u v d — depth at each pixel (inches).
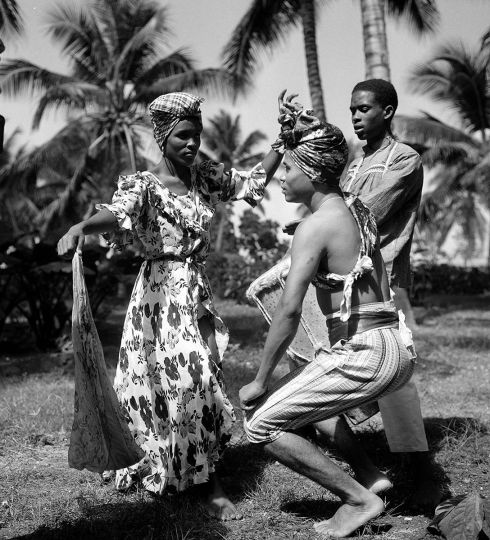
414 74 991.6
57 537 121.5
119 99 1043.9
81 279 114.8
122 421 114.8
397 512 133.8
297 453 117.6
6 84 949.8
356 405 117.2
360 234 116.7
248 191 151.2
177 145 135.0
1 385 286.4
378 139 152.2
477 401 238.1
